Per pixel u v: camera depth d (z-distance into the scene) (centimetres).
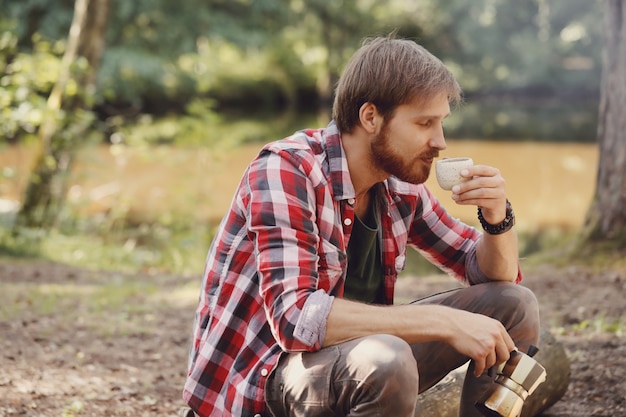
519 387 202
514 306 218
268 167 203
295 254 196
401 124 205
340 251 207
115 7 1788
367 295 225
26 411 301
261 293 197
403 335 192
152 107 2409
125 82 1992
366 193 220
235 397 203
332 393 190
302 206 200
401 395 183
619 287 525
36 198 870
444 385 267
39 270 686
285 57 2950
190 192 970
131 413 314
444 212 243
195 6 1941
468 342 192
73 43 908
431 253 245
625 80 596
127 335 446
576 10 2855
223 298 208
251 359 205
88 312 504
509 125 2236
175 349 424
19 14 1627
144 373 374
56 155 873
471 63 2984
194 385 208
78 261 771
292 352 198
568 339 403
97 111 2231
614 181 604
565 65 2953
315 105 3012
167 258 822
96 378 356
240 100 2903
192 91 2470
